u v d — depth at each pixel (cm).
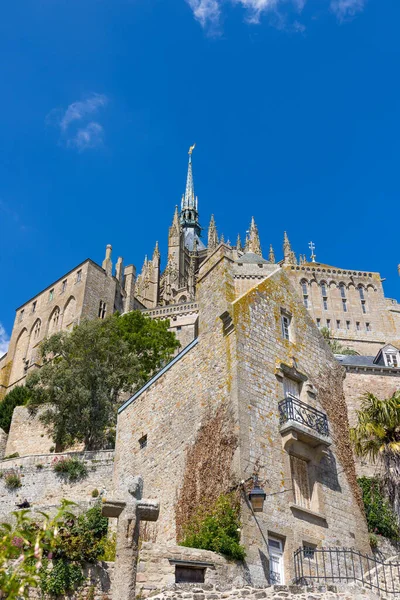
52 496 3180
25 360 7262
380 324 7575
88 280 7100
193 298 10438
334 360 2681
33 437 4628
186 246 13775
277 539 1978
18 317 7756
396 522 2578
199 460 2188
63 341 4594
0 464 3453
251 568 1825
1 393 7131
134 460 2636
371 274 7931
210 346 2400
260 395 2214
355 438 2645
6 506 3209
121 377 4391
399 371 3759
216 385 2269
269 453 2103
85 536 1689
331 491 2267
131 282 8131
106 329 4641
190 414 2362
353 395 3656
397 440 2638
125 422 2845
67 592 1586
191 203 15388
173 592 1451
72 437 4072
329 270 7888
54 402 4259
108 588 1620
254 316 2403
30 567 805
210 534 1872
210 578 1745
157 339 5294
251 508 1938
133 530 1354
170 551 1744
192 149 16125
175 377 2573
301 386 2444
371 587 1794
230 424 2109
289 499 2066
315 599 1457
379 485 2711
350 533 2227
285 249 9625
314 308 7594
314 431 2245
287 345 2472
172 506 2234
